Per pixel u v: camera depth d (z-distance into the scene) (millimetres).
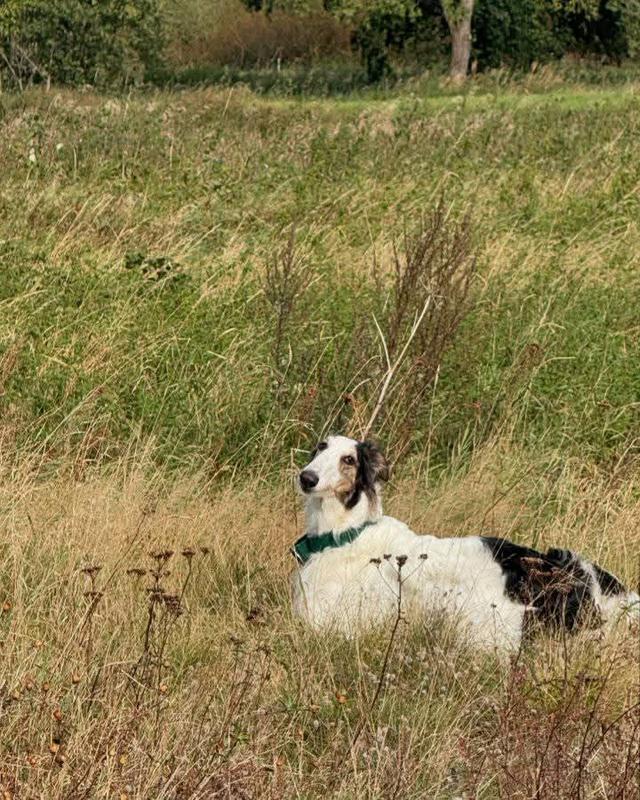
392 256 17875
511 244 19156
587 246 19500
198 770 6820
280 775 7043
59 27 48531
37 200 20359
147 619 8953
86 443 12938
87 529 10422
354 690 8359
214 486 12539
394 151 26406
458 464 12969
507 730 7516
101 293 15828
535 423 14109
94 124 27094
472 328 15266
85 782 6520
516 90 49688
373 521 9734
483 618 9109
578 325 15805
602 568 10398
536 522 11727
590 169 25484
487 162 25594
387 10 55688
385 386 11734
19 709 7234
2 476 11672
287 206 21344
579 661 8641
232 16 68875
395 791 6883
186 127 29156
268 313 15430
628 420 13984
